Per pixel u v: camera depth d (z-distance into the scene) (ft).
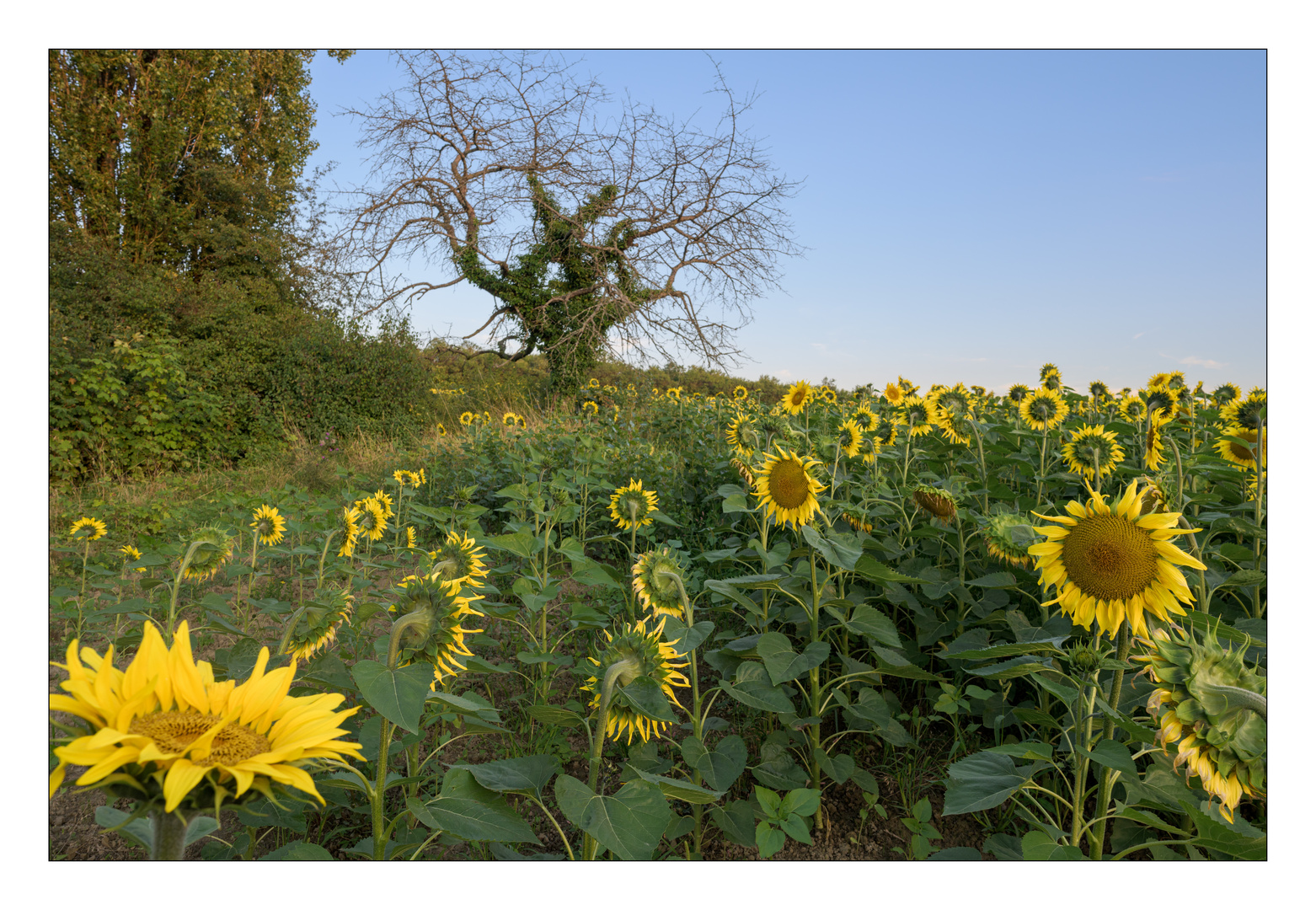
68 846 8.45
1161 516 5.68
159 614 12.26
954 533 11.60
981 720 10.32
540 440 28.53
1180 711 4.96
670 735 10.39
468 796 5.91
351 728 8.25
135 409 39.37
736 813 7.82
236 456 44.04
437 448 31.35
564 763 9.65
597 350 56.44
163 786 3.01
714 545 16.28
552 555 15.93
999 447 15.58
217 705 3.59
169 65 61.82
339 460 39.99
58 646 12.76
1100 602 5.91
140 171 61.00
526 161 55.72
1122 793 7.95
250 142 70.03
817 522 9.89
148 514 25.08
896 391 22.58
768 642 8.46
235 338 48.98
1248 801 7.37
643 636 6.66
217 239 63.21
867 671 8.84
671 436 32.42
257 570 15.94
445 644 5.84
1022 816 8.25
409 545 17.08
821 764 8.55
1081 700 6.18
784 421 11.86
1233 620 9.25
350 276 57.47
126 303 46.65
